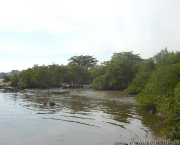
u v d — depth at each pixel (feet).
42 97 167.63
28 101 140.56
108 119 81.92
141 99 101.14
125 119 81.25
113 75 244.01
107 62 303.68
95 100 143.64
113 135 61.82
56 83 296.10
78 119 82.48
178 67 106.83
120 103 126.72
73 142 56.29
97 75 298.97
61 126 72.59
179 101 51.42
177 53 191.42
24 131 66.90
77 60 410.93
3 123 77.05
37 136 61.82
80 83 335.67
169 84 97.50
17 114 93.20
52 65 302.04
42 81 274.57
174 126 48.44
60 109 105.81
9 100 146.92
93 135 62.13
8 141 57.77
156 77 108.27
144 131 64.64
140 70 217.15
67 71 301.02
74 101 139.03
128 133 63.31
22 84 281.74
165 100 71.46
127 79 243.81
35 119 83.30
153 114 89.40
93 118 84.02
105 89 253.03
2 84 327.67
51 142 56.59
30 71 304.71
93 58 421.18
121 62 251.39
